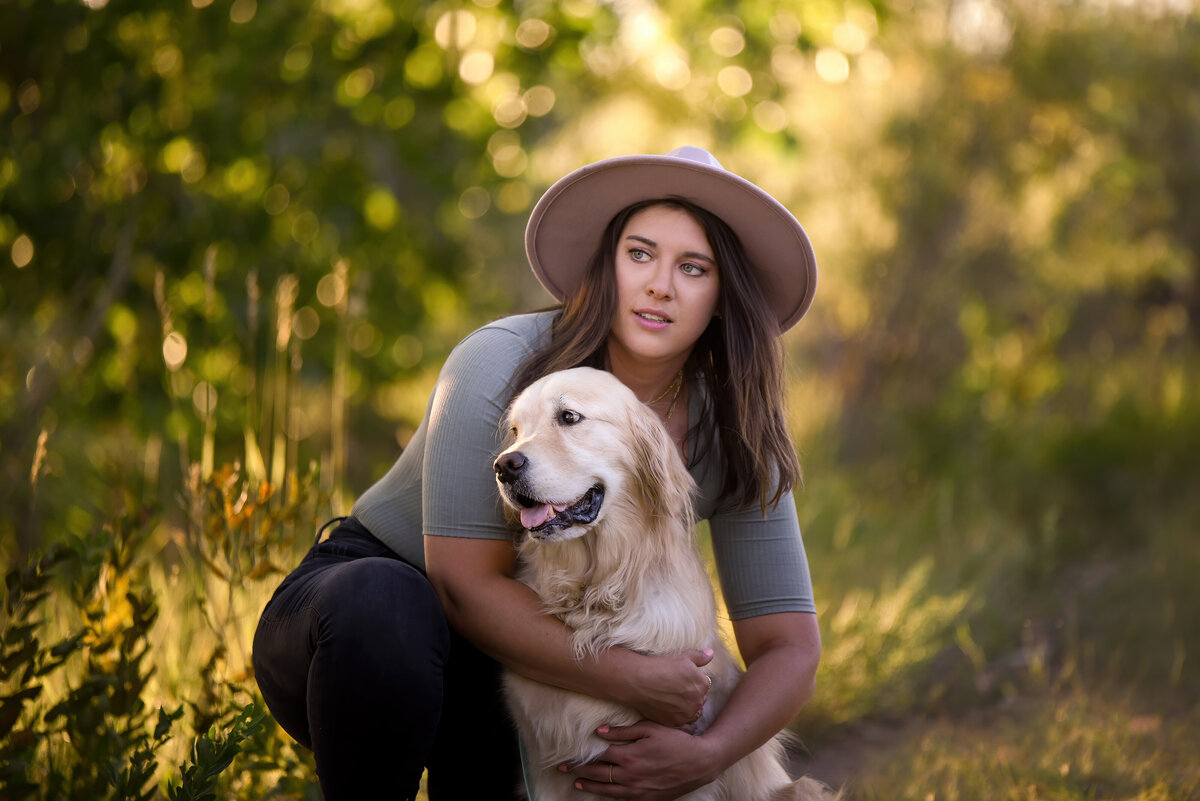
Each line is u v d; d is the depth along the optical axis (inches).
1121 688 165.3
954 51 323.0
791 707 107.4
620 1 290.0
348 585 92.6
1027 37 320.5
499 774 116.6
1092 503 265.0
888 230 323.3
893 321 325.4
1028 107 323.6
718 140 320.8
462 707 114.1
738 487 113.8
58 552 110.7
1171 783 130.0
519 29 280.1
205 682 119.0
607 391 105.9
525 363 108.8
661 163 105.4
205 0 253.8
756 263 114.9
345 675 89.9
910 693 169.9
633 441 105.6
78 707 111.1
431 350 314.7
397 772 93.4
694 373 117.9
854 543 226.7
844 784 131.4
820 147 327.0
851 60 294.5
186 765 112.7
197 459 242.2
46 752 117.3
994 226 326.6
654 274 106.9
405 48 273.9
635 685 99.6
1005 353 344.5
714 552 120.1
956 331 334.0
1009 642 191.3
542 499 100.2
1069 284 353.7
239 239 263.4
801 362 363.3
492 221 386.0
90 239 249.0
